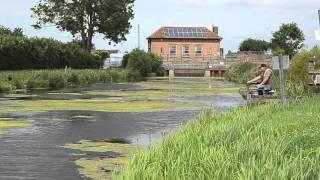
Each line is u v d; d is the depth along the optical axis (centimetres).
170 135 1159
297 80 2922
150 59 8144
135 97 3294
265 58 7869
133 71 7288
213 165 764
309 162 737
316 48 3147
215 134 1087
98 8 8419
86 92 3872
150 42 10094
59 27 8525
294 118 1364
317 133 1050
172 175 748
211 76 8744
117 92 3875
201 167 766
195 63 9019
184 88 4541
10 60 5706
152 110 2362
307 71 2892
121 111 2309
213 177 724
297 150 866
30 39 6091
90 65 7738
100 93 3741
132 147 1335
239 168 754
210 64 8994
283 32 8794
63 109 2397
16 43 5828
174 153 919
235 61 8556
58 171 1048
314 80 2572
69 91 4009
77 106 2564
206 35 10050
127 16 8594
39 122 1873
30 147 1326
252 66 6125
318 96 2102
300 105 1764
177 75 8875
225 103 2778
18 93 3691
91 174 1020
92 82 5734
